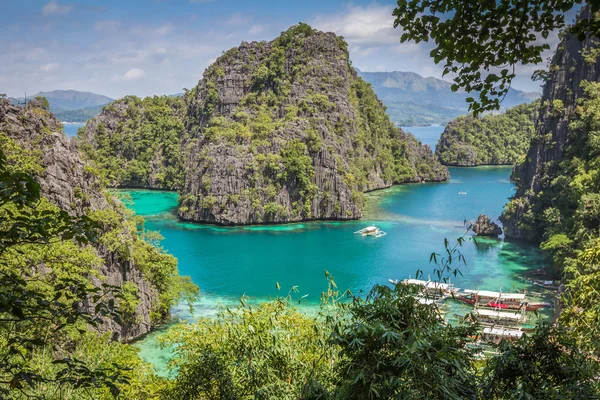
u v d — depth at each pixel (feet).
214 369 81.30
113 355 109.91
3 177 36.04
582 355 45.11
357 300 52.11
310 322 98.12
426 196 619.67
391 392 44.91
